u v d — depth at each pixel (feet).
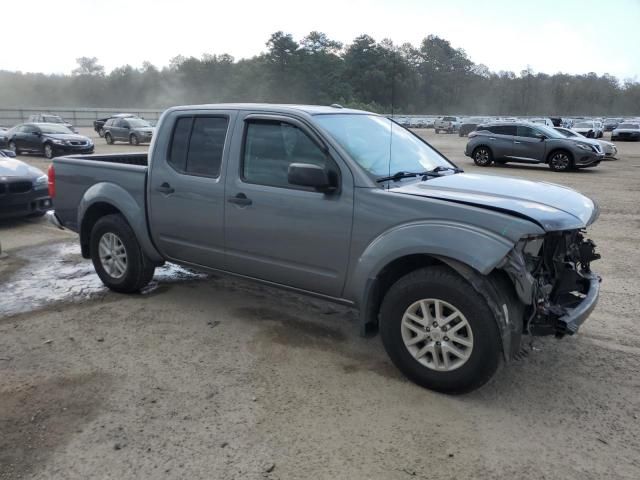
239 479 9.16
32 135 74.95
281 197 13.55
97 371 12.79
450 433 10.48
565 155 59.57
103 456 9.71
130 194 17.01
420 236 11.39
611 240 26.58
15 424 10.65
